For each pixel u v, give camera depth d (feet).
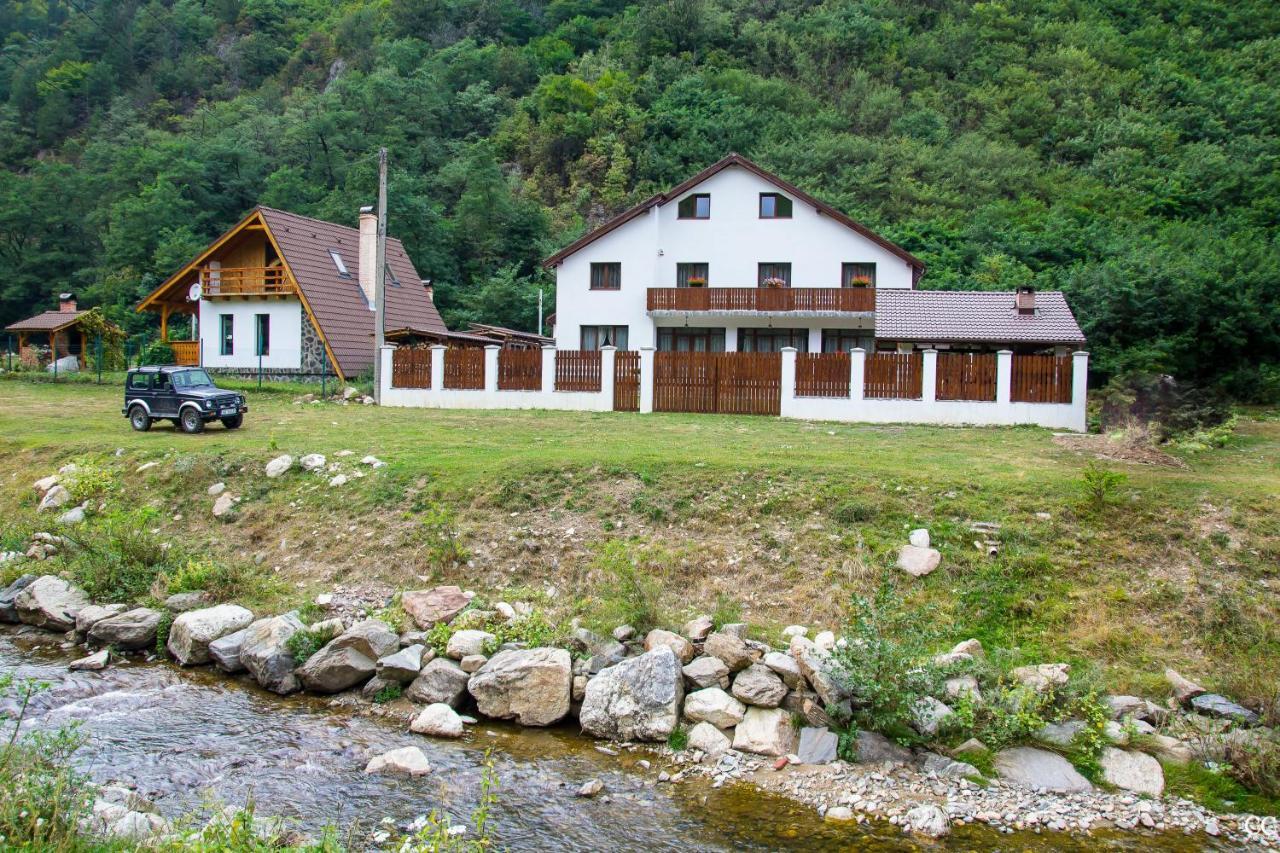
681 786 27.04
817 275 119.55
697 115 235.81
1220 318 112.37
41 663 36.73
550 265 124.77
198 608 40.22
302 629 36.37
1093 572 38.24
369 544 45.06
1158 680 32.14
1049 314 88.38
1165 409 72.59
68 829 19.21
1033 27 271.90
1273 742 27.68
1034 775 27.50
